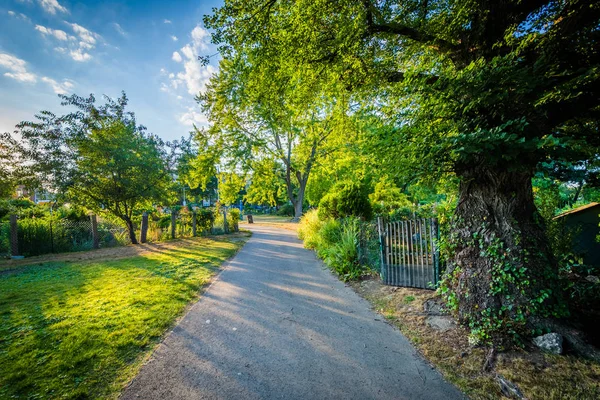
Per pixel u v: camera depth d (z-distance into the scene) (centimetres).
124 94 1231
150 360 307
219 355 320
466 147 271
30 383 263
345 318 427
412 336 362
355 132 777
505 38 302
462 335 350
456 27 383
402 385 264
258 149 2511
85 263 827
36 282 612
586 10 267
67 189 1111
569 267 510
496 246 356
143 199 1305
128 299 497
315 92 698
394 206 1233
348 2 457
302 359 312
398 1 486
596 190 423
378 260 647
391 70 541
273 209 5591
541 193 547
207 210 1739
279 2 521
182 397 247
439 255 525
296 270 743
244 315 438
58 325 387
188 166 1467
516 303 336
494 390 251
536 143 246
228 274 700
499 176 361
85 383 265
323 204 1174
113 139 1180
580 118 328
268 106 765
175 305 471
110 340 347
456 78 287
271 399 246
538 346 304
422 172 367
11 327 381
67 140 1098
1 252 944
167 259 892
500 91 279
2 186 1076
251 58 603
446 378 273
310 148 2598
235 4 502
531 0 331
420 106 357
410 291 521
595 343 304
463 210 406
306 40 535
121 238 1302
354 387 262
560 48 282
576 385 248
